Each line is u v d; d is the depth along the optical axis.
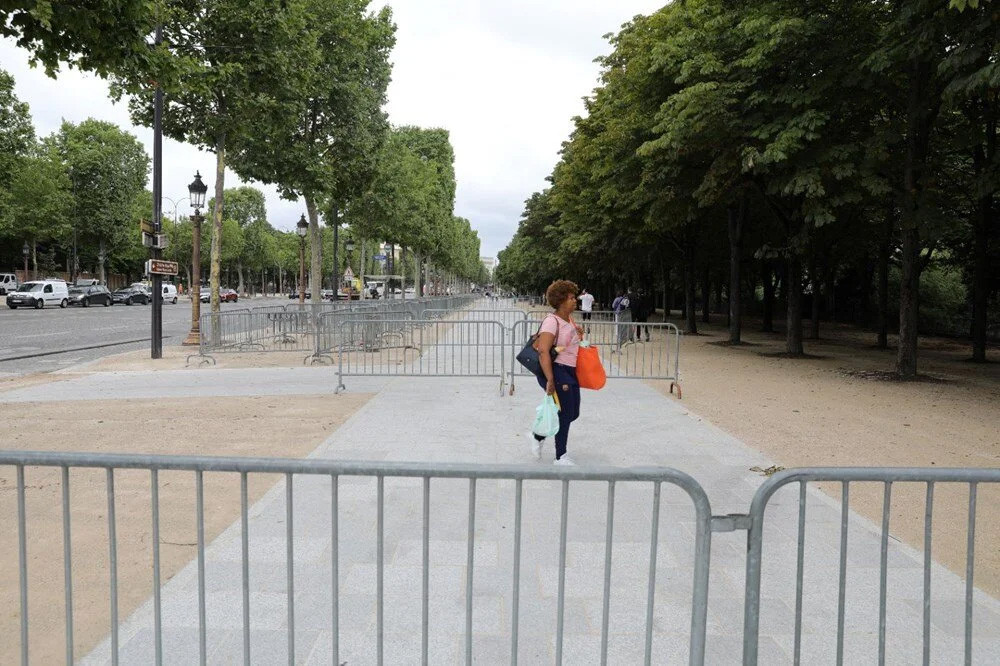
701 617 2.38
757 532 2.39
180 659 3.13
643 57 17.84
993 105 15.05
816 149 13.58
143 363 15.44
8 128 36.12
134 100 16.91
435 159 54.09
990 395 11.61
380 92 23.89
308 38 15.63
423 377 12.83
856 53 13.09
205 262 84.31
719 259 32.88
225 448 7.08
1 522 4.90
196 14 14.40
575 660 3.16
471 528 2.41
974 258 19.73
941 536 4.86
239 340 20.69
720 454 7.07
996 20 9.51
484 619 3.53
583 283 59.94
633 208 21.56
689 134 14.66
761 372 14.63
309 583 3.92
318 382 12.17
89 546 4.48
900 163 13.74
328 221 35.59
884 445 7.72
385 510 5.16
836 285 38.56
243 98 15.18
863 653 3.28
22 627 2.49
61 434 7.73
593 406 9.91
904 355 13.65
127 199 64.12
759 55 13.14
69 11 6.68
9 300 42.62
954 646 3.35
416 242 44.56
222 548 4.43
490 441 7.50
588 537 4.68
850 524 5.04
